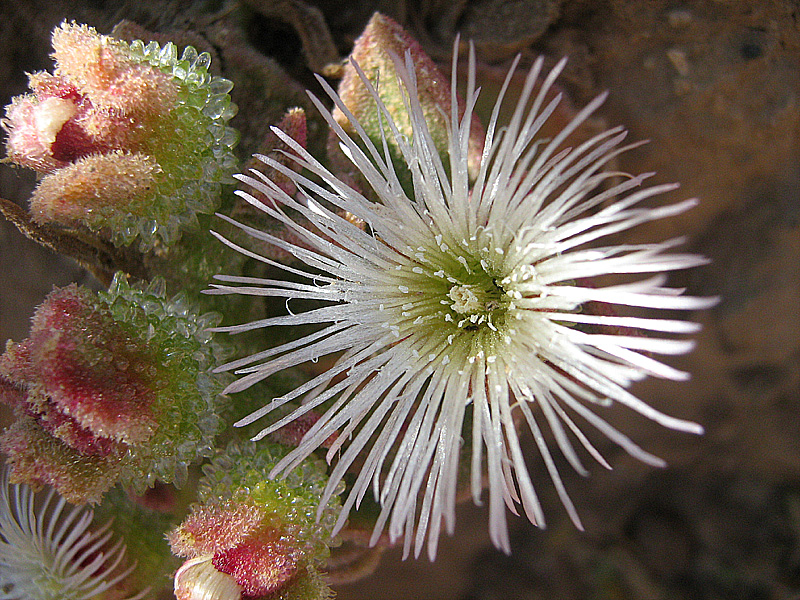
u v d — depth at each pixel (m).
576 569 0.07
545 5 0.05
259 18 0.05
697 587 0.07
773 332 0.06
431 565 0.07
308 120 0.05
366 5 0.05
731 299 0.06
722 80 0.05
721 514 0.07
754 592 0.07
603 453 0.07
